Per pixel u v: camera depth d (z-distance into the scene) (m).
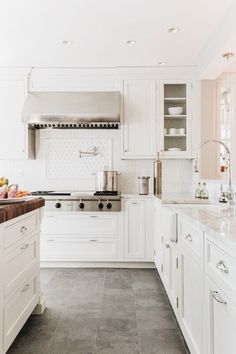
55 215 3.61
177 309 2.13
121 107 3.79
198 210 2.09
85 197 3.58
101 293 2.83
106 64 3.72
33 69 3.81
